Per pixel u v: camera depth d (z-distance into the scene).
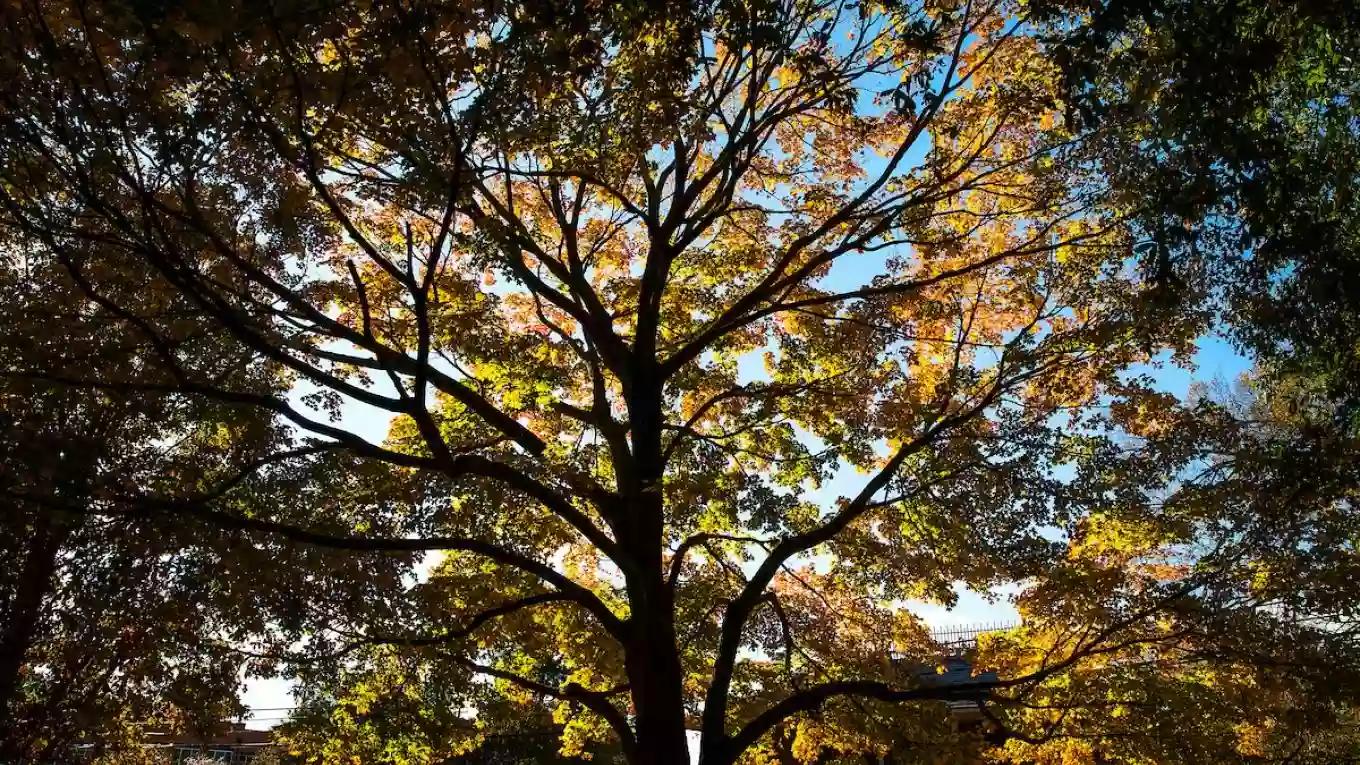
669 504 11.72
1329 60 7.52
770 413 11.52
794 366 11.90
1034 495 9.91
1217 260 8.34
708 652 12.05
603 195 12.51
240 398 8.02
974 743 10.38
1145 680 10.16
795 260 12.50
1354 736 12.81
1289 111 8.40
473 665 9.97
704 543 12.10
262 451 10.07
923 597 11.57
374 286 11.30
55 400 8.26
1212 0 6.51
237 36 6.17
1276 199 6.78
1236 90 6.31
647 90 8.26
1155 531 10.24
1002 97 9.83
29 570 10.68
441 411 12.36
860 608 12.54
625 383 11.59
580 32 6.79
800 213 12.38
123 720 13.91
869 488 10.51
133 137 6.82
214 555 8.98
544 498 10.20
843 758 12.06
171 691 11.62
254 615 9.62
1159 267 7.30
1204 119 6.34
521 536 11.62
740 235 13.40
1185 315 9.40
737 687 12.14
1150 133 7.84
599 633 11.83
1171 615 10.04
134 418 10.27
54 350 8.19
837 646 12.41
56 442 6.88
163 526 7.64
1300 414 9.53
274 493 10.01
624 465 11.14
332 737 10.73
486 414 10.51
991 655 11.26
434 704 10.82
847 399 11.76
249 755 23.72
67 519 7.51
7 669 11.13
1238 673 10.29
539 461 10.57
